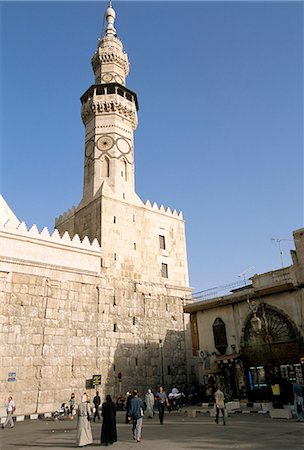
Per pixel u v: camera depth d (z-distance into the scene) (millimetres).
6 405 28453
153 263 44094
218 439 14438
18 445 16078
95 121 47719
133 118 49812
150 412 25594
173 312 43781
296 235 26344
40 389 30672
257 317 27953
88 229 42406
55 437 18109
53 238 35656
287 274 28766
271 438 14086
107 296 38031
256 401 26969
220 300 31094
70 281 35688
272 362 26750
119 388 35781
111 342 36750
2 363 29328
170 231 47906
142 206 45625
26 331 31391
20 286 32219
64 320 34062
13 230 33156
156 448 13242
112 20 56594
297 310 26281
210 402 30359
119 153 46188
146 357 39125
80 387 33188
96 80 52062
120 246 41312
